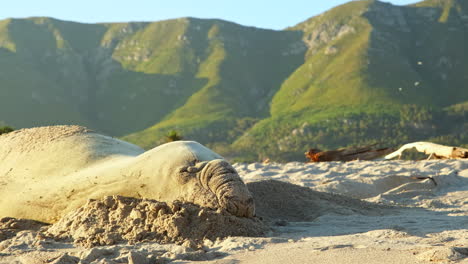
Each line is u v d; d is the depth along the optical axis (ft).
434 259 12.12
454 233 16.48
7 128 47.34
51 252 15.98
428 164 46.21
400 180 35.73
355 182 34.19
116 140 24.18
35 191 21.97
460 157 54.29
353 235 16.92
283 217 23.13
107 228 18.16
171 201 18.79
